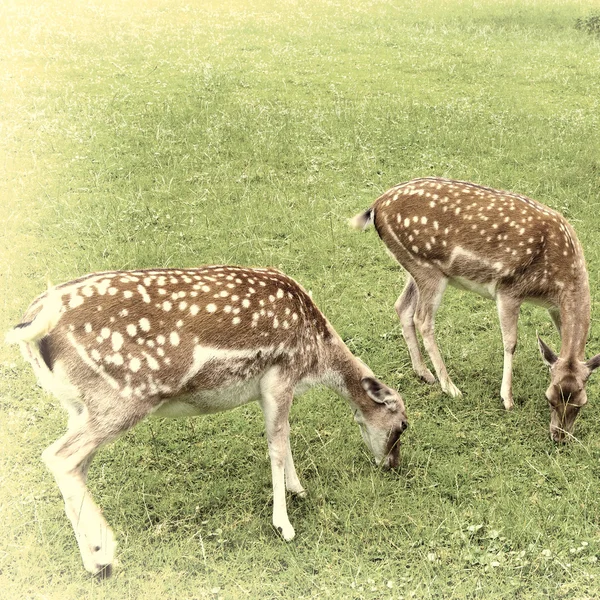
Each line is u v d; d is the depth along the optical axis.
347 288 7.95
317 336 5.24
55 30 17.30
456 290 8.02
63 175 10.15
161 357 4.56
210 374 4.74
